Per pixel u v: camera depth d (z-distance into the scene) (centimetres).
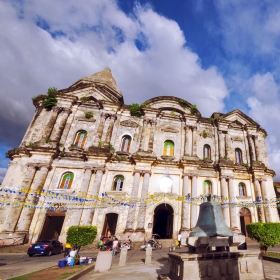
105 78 4175
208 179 2783
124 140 2980
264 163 3150
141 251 1975
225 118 3422
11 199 2245
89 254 1834
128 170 2658
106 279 972
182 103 3316
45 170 2439
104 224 2355
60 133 2772
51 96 3031
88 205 2364
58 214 2309
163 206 2739
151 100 3291
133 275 1038
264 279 885
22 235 2108
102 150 2680
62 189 2422
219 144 3092
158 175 2692
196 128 3095
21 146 2703
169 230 2573
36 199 2300
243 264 884
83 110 3067
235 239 883
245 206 2522
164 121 3162
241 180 2881
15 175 2406
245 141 3247
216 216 943
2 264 1352
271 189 2859
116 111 3088
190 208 2517
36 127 2839
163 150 2973
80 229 1454
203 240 853
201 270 807
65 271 1064
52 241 1939
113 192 2483
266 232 1515
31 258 1652
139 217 2366
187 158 2812
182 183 2670
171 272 910
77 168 2581
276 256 1418
